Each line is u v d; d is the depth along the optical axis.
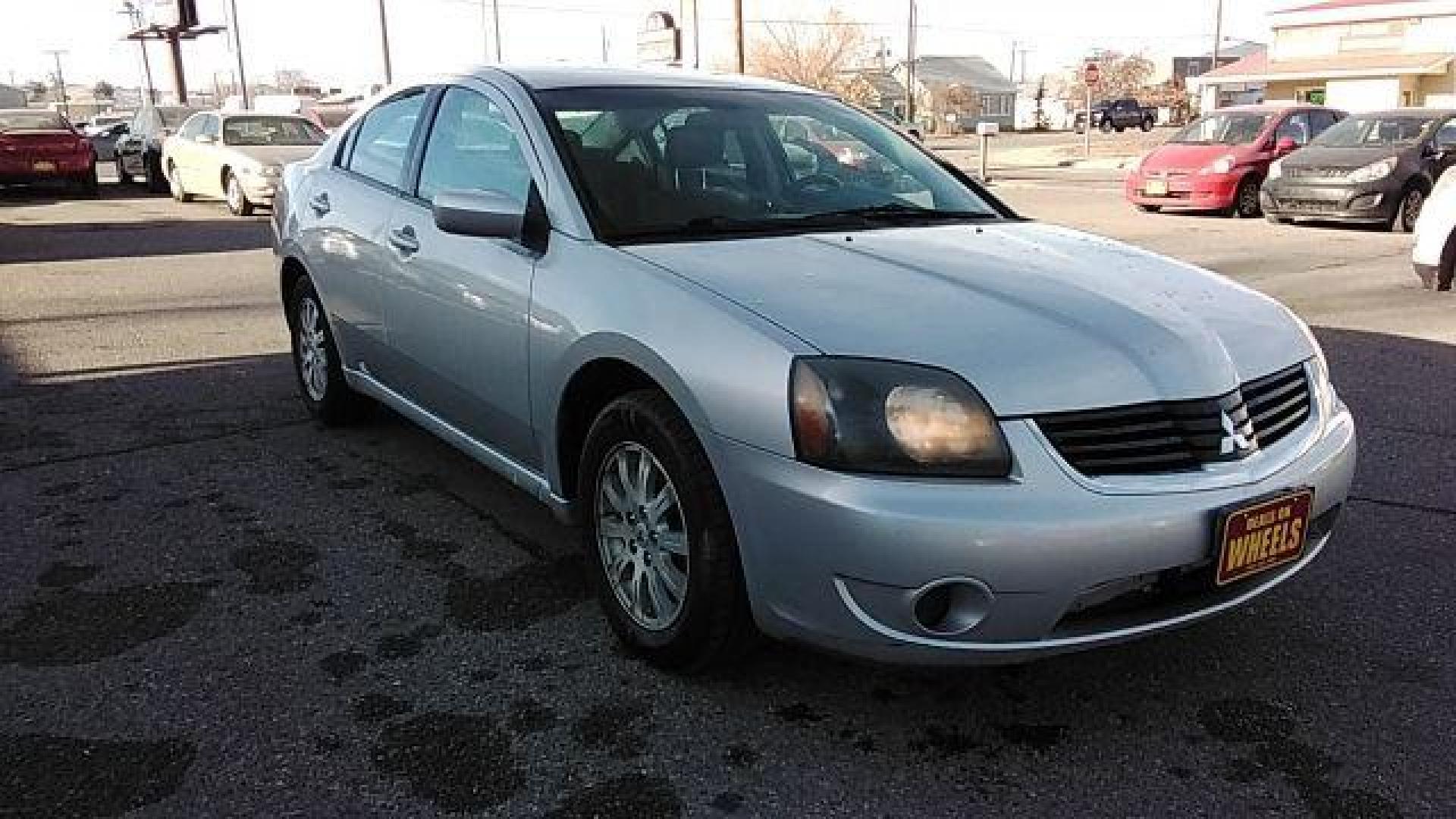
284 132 16.88
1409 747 2.83
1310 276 10.07
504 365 3.58
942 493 2.52
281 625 3.44
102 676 3.13
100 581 3.73
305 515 4.31
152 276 10.09
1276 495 2.78
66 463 4.88
